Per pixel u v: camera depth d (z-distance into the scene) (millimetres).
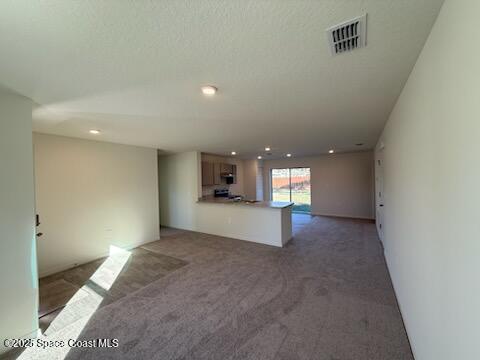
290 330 1945
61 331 1997
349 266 3295
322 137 4125
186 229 5953
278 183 8641
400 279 2178
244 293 2588
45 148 3326
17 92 1789
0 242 1771
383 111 2523
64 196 3514
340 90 1894
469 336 809
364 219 6656
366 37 1165
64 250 3484
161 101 2062
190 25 1033
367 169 6637
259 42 1188
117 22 999
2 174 1780
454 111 903
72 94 1854
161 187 6508
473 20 735
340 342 1796
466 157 811
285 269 3252
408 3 943
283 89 1849
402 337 1841
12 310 1813
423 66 1285
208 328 1993
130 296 2580
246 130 3385
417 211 1506
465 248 832
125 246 4352
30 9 903
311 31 1100
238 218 5027
